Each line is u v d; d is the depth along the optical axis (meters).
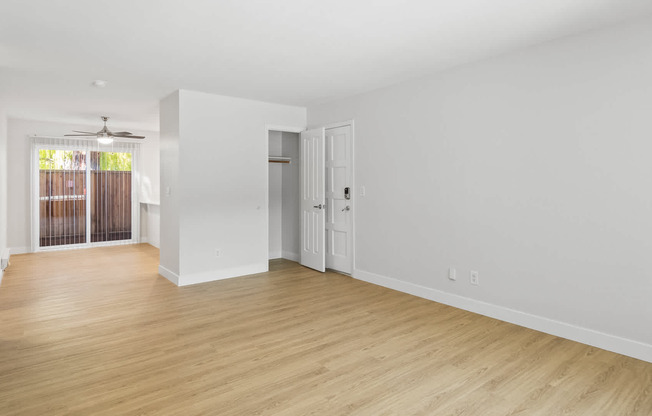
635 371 2.54
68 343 2.97
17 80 4.21
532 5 2.51
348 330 3.27
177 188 4.70
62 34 2.95
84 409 2.08
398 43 3.19
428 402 2.18
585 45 2.94
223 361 2.68
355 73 4.01
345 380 2.42
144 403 2.14
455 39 3.11
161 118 5.20
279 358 2.73
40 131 6.89
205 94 4.82
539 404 2.17
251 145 5.25
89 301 4.06
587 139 2.94
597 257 2.92
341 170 5.22
